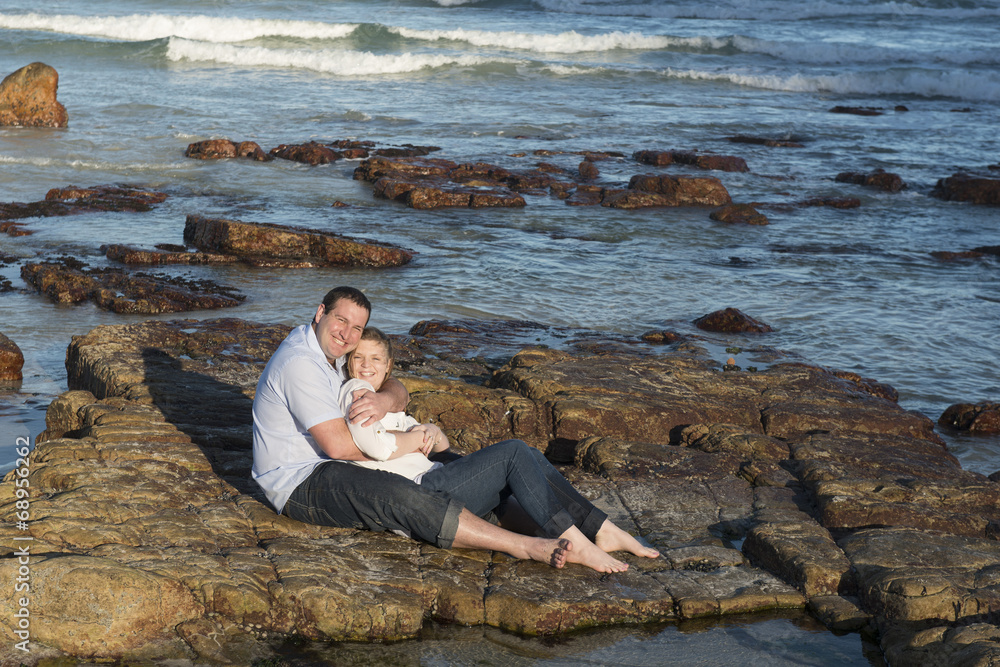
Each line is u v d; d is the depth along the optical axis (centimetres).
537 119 2589
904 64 3888
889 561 417
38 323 921
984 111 3116
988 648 338
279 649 362
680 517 478
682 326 1018
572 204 1692
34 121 2095
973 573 404
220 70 3148
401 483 413
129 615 352
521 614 381
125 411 544
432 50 3750
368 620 369
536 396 625
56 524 388
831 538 446
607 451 549
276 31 3803
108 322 933
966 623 377
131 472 458
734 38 3966
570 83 3228
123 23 3753
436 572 403
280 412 427
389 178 1697
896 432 624
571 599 390
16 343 855
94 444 487
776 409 631
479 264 1247
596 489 509
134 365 638
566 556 407
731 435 580
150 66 3173
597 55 3831
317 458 432
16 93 2092
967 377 895
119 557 372
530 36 3850
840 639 386
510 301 1085
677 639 381
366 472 416
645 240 1443
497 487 430
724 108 2939
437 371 759
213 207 1509
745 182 1955
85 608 348
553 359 707
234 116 2397
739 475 536
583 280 1191
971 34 4556
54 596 347
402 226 1452
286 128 2288
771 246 1438
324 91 2866
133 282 1031
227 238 1213
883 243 1493
